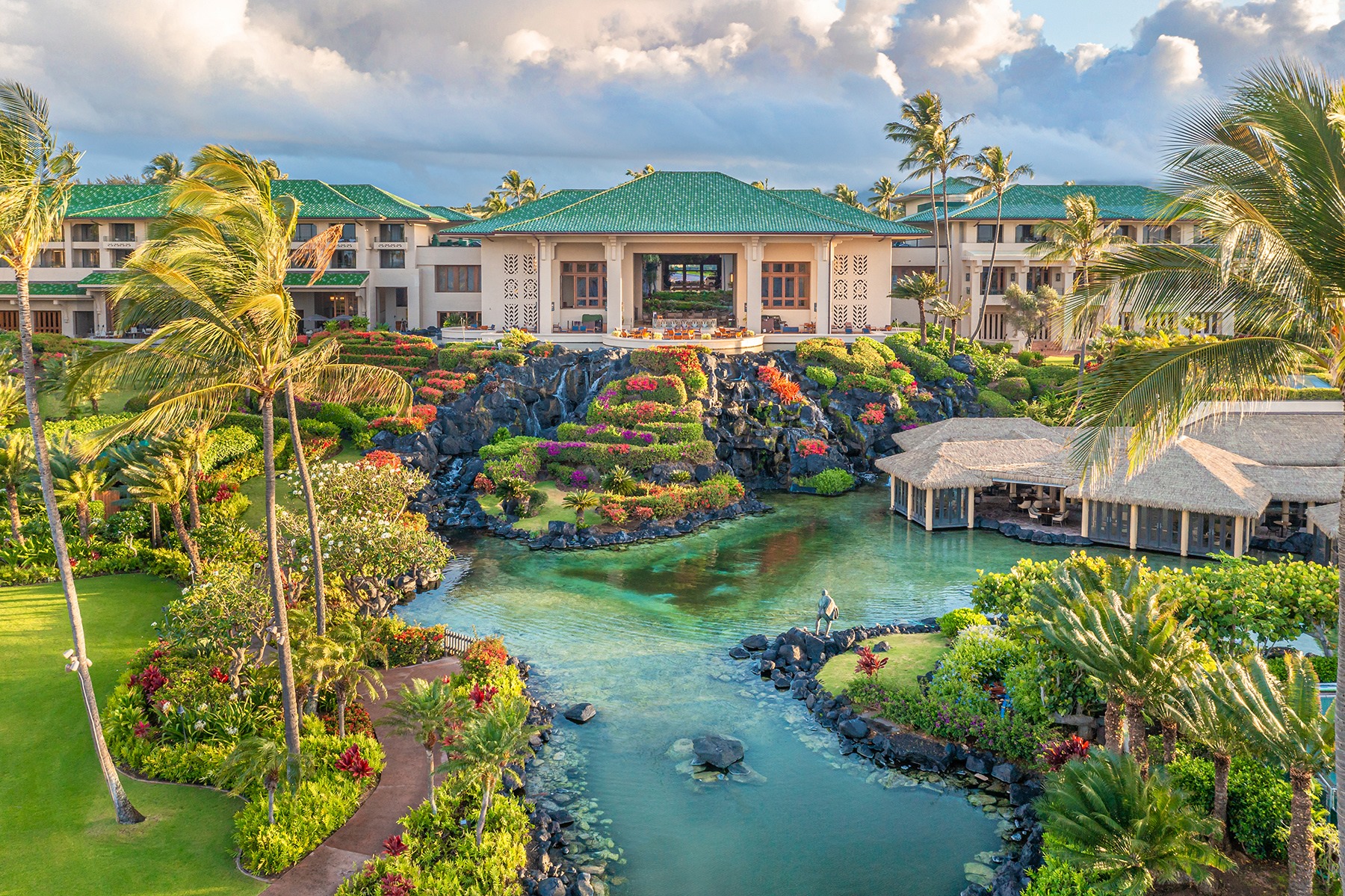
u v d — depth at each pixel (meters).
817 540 46.25
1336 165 12.47
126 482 39.50
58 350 72.00
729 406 60.41
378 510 36.53
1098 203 87.69
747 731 25.95
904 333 75.69
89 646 27.78
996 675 26.52
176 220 18.36
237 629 23.48
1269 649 27.48
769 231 71.81
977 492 54.03
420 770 22.28
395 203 87.56
